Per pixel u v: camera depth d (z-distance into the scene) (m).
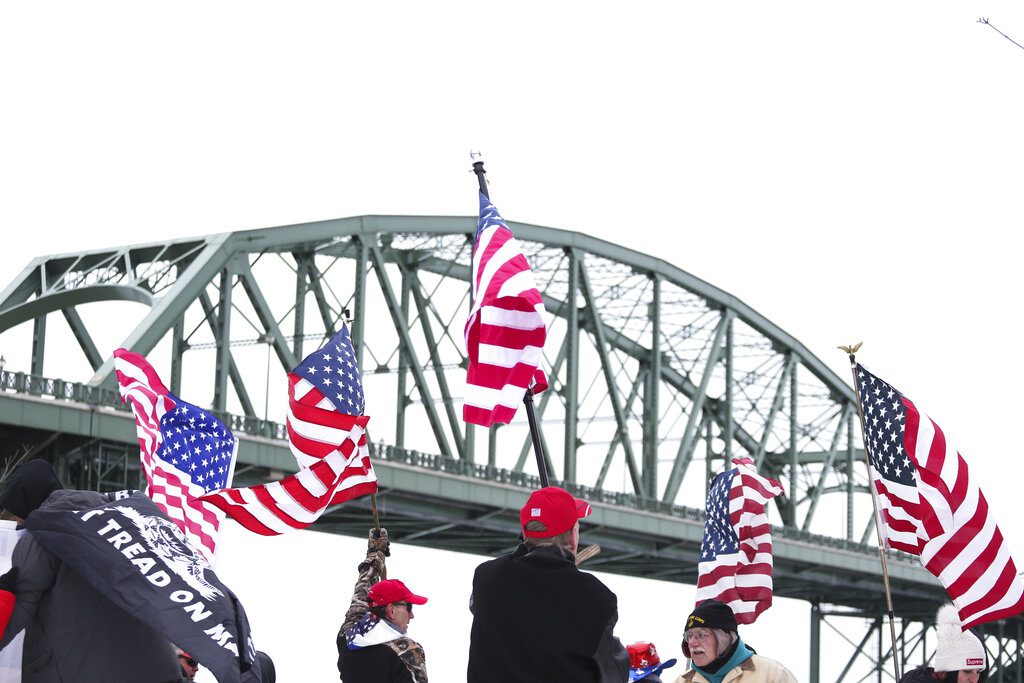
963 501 19.55
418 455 93.88
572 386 111.88
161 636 11.52
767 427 132.75
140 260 93.56
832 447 139.25
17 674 11.55
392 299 99.31
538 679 11.39
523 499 100.94
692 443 129.62
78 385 74.31
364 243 97.38
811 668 150.00
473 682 11.68
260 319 91.44
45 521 11.16
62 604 11.24
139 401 21.05
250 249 91.00
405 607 16.80
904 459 20.11
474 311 17.61
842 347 20.38
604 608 11.47
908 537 20.16
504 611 11.51
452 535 104.75
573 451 110.31
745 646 14.30
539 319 17.39
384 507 93.62
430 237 105.38
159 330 83.25
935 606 150.00
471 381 17.36
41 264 95.44
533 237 110.44
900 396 20.11
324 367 19.62
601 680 11.51
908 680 15.98
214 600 11.10
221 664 10.82
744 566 25.44
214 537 20.69
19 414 71.12
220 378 87.88
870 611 152.88
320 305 96.31
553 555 11.65
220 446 21.16
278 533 19.33
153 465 20.84
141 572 11.07
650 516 113.06
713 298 126.06
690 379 136.75
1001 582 19.39
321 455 19.50
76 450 75.69
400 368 100.12
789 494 133.38
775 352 135.50
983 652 15.80
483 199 18.58
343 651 16.75
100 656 11.24
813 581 134.88
